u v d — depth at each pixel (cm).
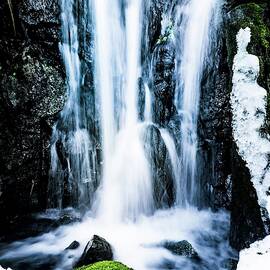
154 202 711
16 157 660
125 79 740
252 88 546
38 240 633
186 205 729
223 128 679
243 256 429
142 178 709
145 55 748
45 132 682
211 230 659
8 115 641
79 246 591
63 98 683
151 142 718
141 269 538
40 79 660
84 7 694
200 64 708
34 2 642
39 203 707
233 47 593
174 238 626
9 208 679
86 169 708
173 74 739
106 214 692
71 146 699
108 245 538
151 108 745
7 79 631
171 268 545
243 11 616
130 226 670
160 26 746
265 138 521
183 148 731
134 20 740
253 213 507
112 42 725
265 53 579
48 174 700
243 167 523
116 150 725
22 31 647
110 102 727
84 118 709
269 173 502
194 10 715
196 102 718
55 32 673
